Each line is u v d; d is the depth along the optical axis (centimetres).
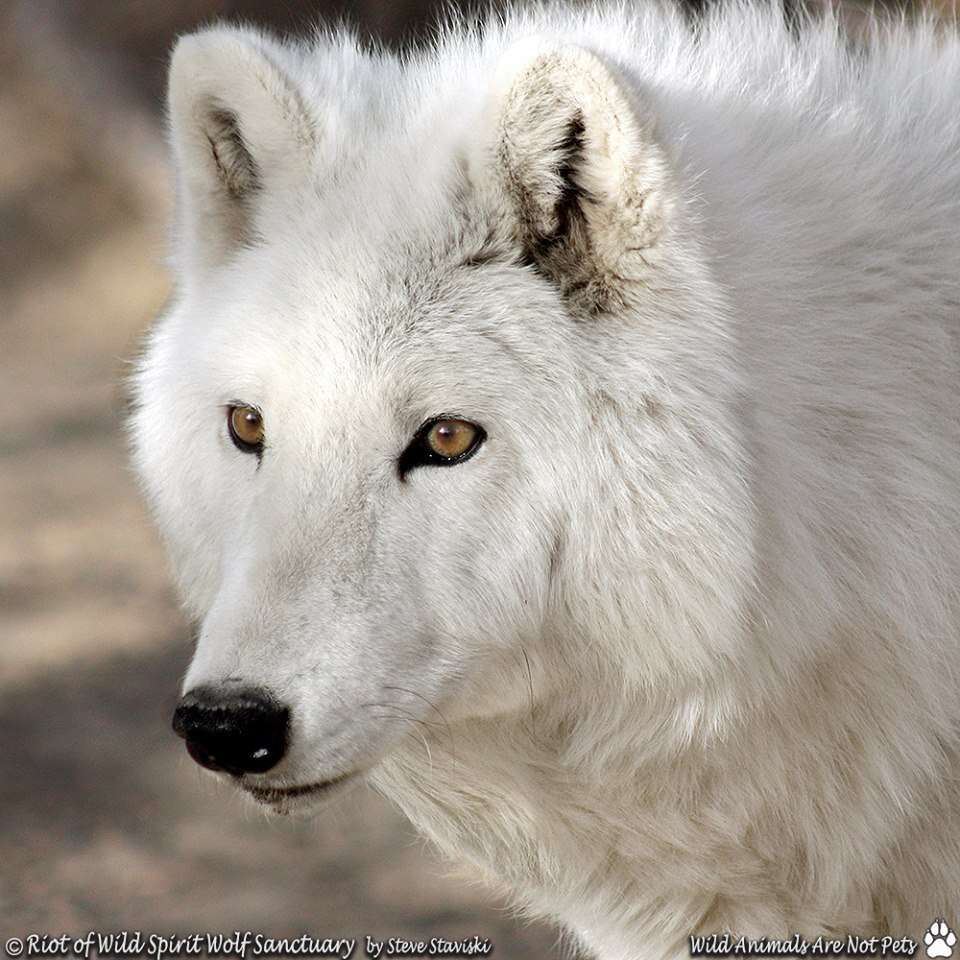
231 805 1370
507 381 673
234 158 757
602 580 680
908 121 766
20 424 2392
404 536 668
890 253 719
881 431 698
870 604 696
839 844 729
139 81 3070
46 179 3106
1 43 3531
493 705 700
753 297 688
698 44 799
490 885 875
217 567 738
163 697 1566
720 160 711
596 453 671
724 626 671
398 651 662
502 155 677
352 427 672
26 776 1415
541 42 650
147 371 797
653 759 711
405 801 775
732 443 660
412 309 682
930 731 713
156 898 1212
